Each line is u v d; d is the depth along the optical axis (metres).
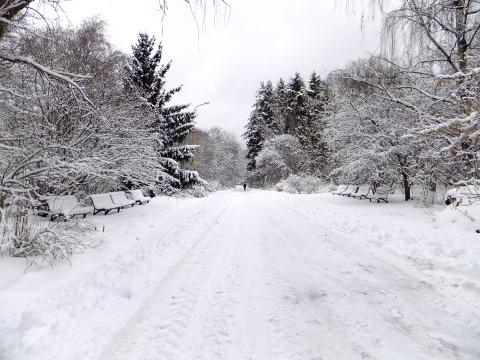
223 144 62.22
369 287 3.59
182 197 16.53
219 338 2.62
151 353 2.41
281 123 37.94
